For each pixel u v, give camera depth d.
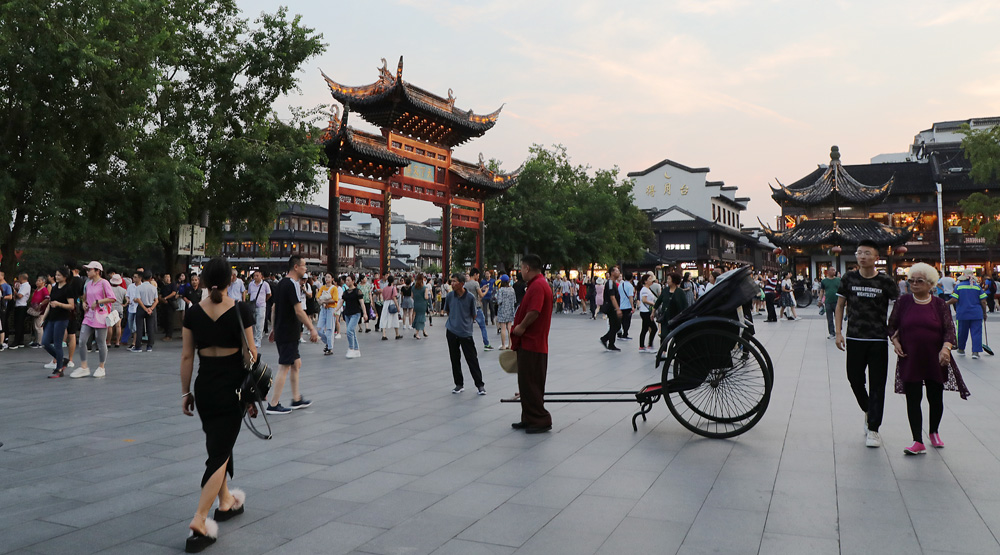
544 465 5.38
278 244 65.31
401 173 32.59
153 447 6.04
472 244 41.06
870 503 4.30
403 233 95.94
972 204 42.88
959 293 12.99
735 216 86.31
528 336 6.75
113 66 16.16
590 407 8.10
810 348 15.12
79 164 17.64
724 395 7.00
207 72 21.05
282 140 22.00
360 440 6.33
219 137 20.58
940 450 5.69
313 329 7.81
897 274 47.88
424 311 19.59
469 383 10.32
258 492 4.66
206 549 3.60
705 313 6.59
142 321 15.52
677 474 5.07
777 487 4.69
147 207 17.14
